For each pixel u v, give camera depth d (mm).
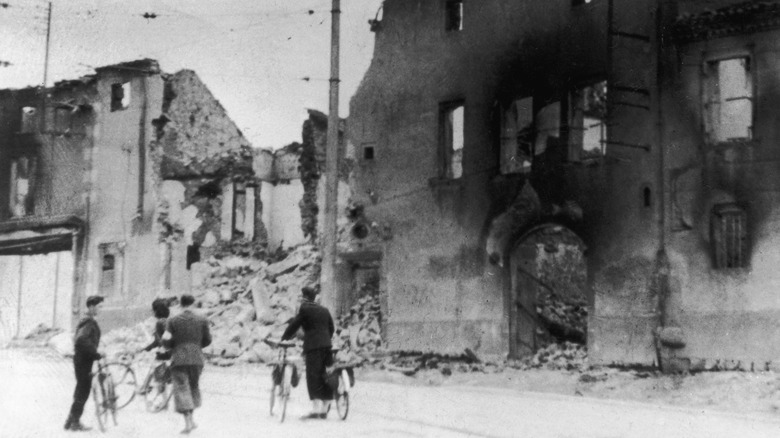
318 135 36875
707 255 24422
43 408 18047
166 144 41938
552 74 28359
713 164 24594
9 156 44656
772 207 23672
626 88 25219
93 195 42875
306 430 14375
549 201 27969
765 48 24125
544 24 28719
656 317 25078
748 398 21062
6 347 41406
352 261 33188
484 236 29578
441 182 30984
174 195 41688
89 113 43406
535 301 30594
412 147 31984
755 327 23453
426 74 31828
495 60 29953
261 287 35156
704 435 15461
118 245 42000
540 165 28344
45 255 48438
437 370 28078
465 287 29969
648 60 25891
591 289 26719
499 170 29578
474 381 26094
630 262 25875
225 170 41656
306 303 16016
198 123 43312
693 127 25016
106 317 41625
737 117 28062
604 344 26203
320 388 15773
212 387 23391
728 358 23719
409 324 31172
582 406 20141
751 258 23781
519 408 19188
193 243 41562
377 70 33250
